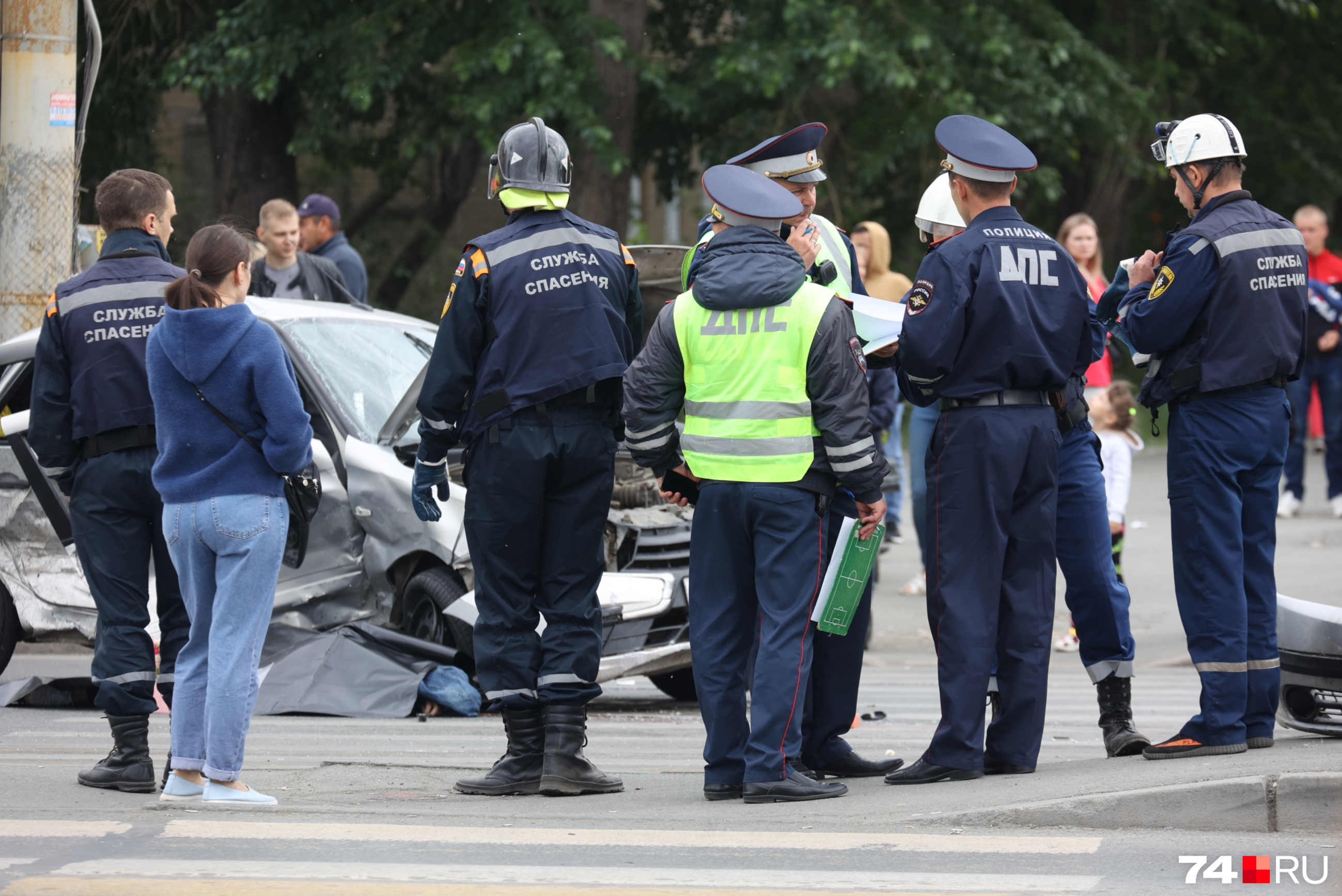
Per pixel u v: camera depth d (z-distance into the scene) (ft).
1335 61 252.01
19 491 77.66
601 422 51.01
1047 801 45.11
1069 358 50.26
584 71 167.63
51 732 66.49
